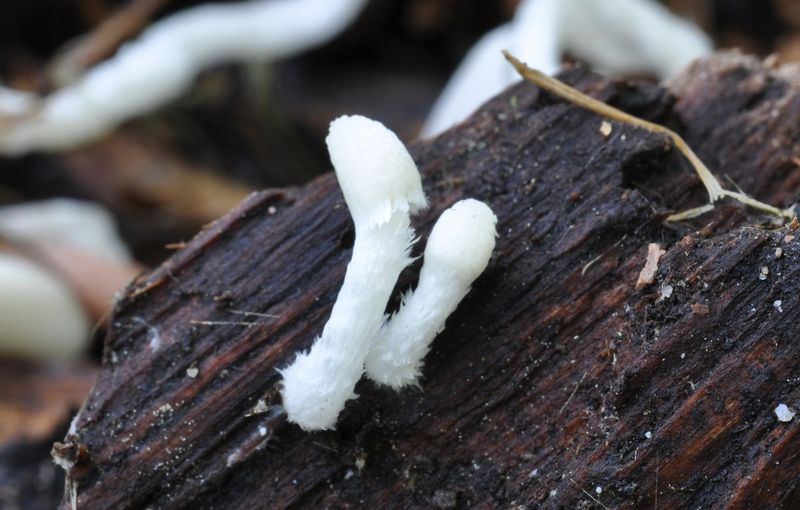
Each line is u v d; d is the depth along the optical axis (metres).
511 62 0.16
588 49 0.23
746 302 0.15
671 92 0.16
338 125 0.15
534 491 0.15
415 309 0.15
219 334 0.16
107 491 0.15
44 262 0.21
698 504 0.15
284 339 0.15
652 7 0.23
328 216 0.16
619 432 0.15
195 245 0.16
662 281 0.15
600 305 0.15
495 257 0.16
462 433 0.15
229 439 0.15
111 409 0.15
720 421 0.15
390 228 0.15
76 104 0.24
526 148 0.16
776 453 0.15
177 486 0.15
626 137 0.16
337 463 0.15
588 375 0.15
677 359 0.15
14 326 0.20
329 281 0.16
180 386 0.15
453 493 0.15
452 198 0.16
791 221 0.15
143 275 0.16
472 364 0.15
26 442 0.19
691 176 0.16
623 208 0.15
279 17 0.26
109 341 0.16
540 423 0.15
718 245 0.15
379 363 0.15
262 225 0.16
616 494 0.15
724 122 0.16
